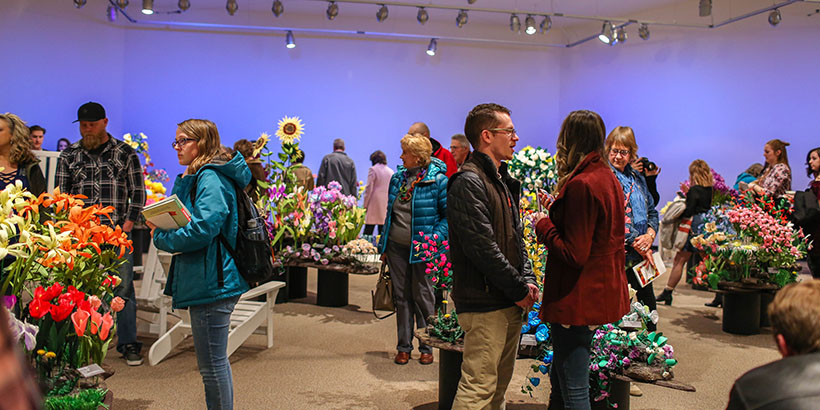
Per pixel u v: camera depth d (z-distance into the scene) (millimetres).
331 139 10914
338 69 10891
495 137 2189
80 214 2207
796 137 8391
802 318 1109
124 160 3641
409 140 3629
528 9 10219
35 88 8562
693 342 4344
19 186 2078
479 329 2170
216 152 2451
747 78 8906
